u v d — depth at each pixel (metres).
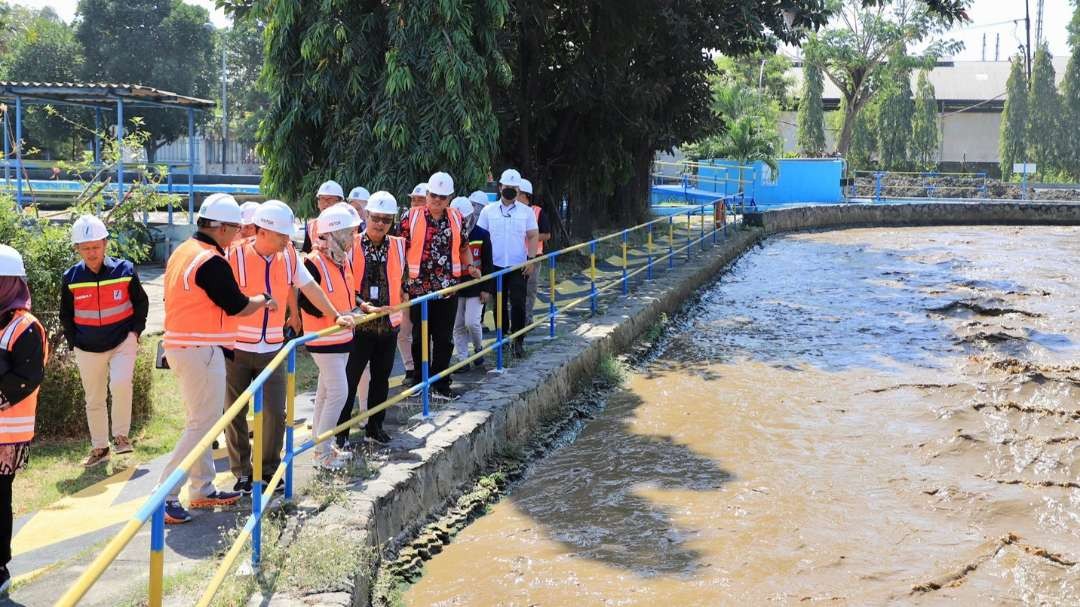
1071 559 7.00
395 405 8.76
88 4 51.16
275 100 14.72
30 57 49.44
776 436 9.99
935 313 17.42
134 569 5.33
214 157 60.50
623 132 21.08
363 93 14.37
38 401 8.10
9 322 4.84
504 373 10.17
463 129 14.16
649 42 20.64
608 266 19.94
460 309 10.25
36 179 27.36
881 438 9.91
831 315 17.25
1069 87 58.47
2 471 4.89
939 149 65.88
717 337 15.39
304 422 8.46
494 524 7.56
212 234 5.92
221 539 5.71
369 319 6.81
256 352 6.30
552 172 21.09
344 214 6.76
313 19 14.34
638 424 10.45
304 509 6.14
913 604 6.30
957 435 9.80
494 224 10.83
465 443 7.99
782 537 7.35
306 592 5.11
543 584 6.50
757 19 19.91
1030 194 45.56
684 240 24.86
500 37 16.27
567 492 8.32
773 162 39.56
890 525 7.61
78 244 7.19
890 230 36.16
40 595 5.01
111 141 14.03
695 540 7.27
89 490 6.88
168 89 51.78
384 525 6.46
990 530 7.55
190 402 5.95
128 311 7.45
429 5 13.98
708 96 23.42
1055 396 11.47
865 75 57.97
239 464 6.46
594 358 12.09
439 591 6.37
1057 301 18.48
